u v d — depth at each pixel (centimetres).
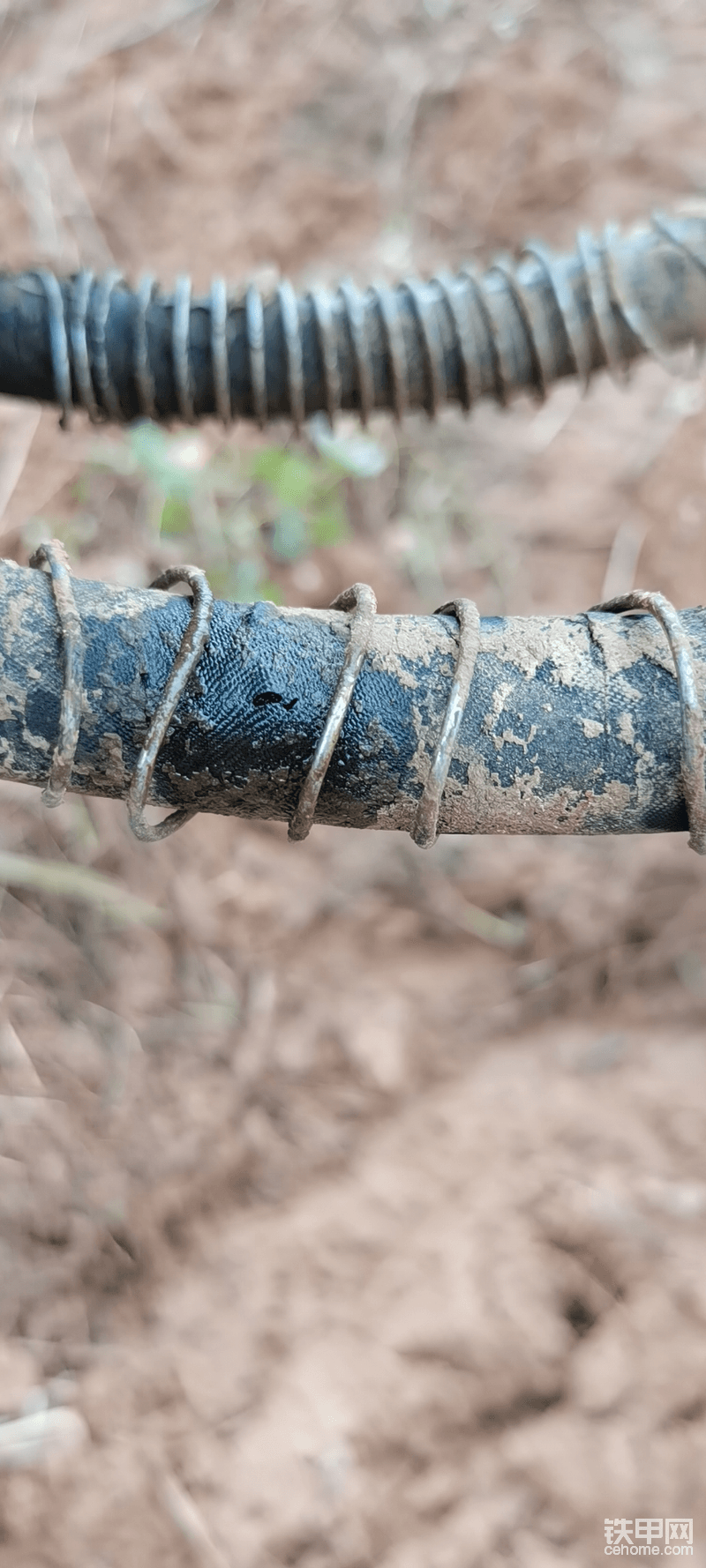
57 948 242
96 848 253
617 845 286
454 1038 257
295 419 184
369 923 276
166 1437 189
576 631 96
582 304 182
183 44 344
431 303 178
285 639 92
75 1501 181
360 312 177
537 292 180
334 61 355
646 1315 193
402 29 366
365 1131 238
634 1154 221
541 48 363
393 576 310
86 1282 208
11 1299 203
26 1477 183
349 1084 246
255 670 91
